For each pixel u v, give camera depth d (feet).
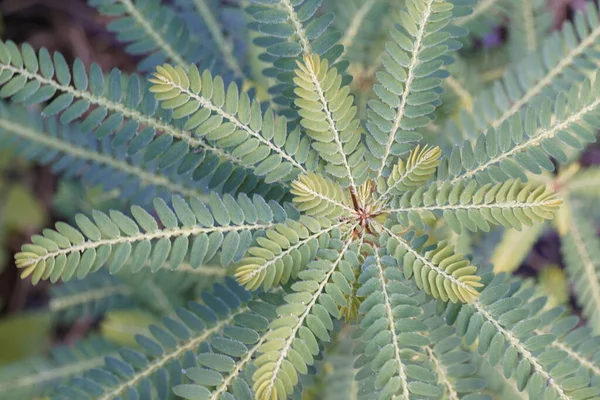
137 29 1.45
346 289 1.22
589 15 1.44
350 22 1.56
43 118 1.53
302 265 1.23
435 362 1.31
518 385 1.23
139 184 1.50
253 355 1.25
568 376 1.27
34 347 2.24
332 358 1.48
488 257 1.66
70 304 1.72
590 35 1.44
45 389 1.65
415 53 1.25
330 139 1.24
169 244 1.23
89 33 2.50
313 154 1.27
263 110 1.36
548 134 1.27
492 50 1.76
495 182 1.27
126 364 1.31
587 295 1.60
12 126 1.51
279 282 1.24
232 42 1.61
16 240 2.45
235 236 1.23
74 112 1.32
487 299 1.24
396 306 1.22
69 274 1.21
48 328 2.28
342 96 1.23
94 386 1.30
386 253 1.25
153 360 1.32
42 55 1.31
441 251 1.22
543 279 1.82
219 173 1.29
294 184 1.22
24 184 2.42
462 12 1.35
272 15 1.28
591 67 1.44
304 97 1.22
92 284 1.73
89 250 1.21
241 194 1.24
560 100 1.28
